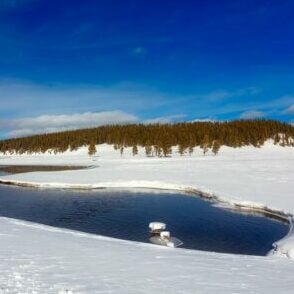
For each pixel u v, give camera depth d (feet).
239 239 91.35
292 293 36.60
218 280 41.24
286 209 117.39
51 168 342.64
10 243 55.93
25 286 34.94
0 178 239.09
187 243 88.12
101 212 128.77
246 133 570.46
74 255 50.44
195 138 542.98
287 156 435.94
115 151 563.89
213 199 154.10
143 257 52.19
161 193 178.70
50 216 122.72
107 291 34.99
